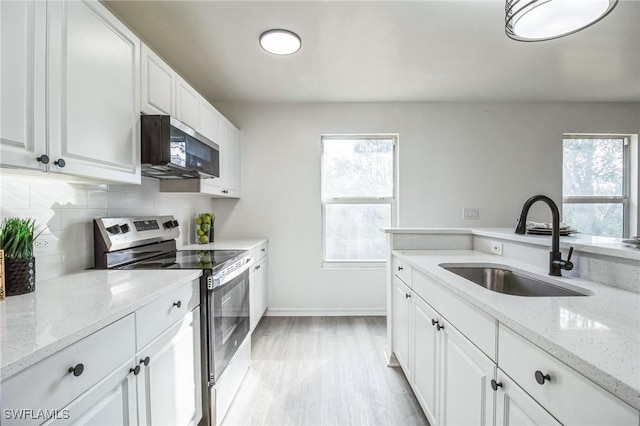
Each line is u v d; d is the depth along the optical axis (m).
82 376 0.80
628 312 0.84
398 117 3.34
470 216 3.38
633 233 3.37
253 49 2.21
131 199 1.93
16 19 0.91
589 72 2.61
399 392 1.90
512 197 3.38
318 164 3.36
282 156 3.35
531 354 0.75
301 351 2.46
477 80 2.78
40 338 0.72
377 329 2.92
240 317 2.02
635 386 0.48
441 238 2.21
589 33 2.02
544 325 0.74
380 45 2.16
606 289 1.09
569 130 3.35
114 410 0.92
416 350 1.68
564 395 0.64
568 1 1.19
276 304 3.36
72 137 1.11
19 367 0.62
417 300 1.66
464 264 1.67
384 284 3.36
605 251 1.14
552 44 2.16
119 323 0.94
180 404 1.33
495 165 3.37
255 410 1.73
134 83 1.48
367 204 3.44
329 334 2.80
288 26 1.93
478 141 3.36
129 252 1.73
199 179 2.25
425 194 3.37
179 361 1.33
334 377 2.07
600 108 3.36
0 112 0.86
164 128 1.54
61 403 0.74
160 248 2.05
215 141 2.58
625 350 0.61
